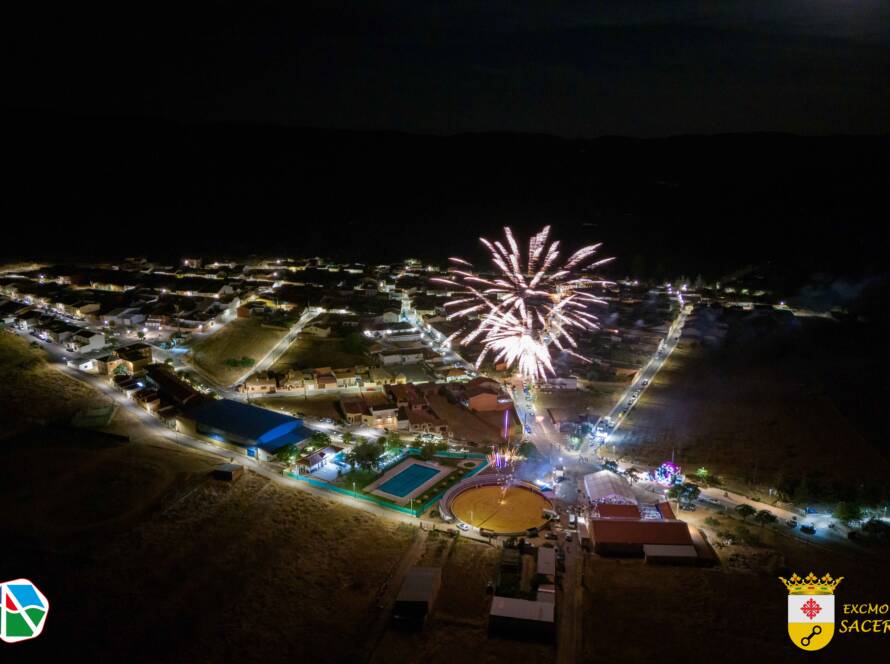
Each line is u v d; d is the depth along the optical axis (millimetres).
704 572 73062
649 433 111000
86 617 65250
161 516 81062
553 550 75750
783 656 61344
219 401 108250
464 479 92000
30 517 80000
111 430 102312
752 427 114375
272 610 67688
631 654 61938
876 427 115438
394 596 69688
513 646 63125
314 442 98438
